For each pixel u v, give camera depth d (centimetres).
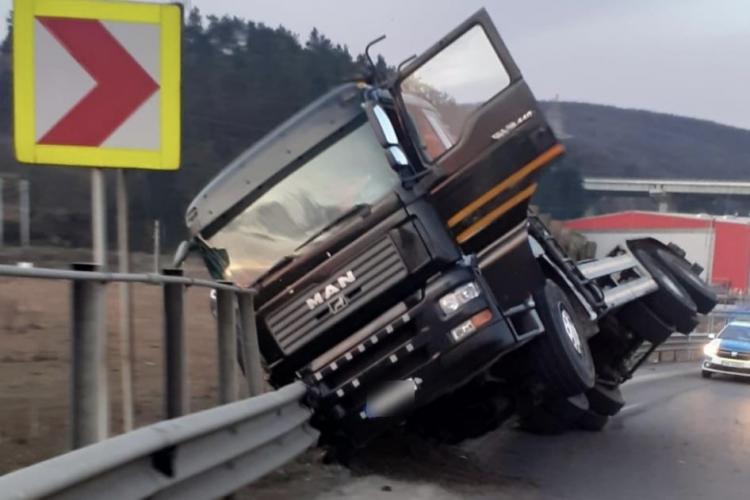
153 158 564
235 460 557
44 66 556
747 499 797
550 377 847
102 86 560
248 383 716
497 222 743
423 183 731
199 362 833
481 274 741
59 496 350
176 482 453
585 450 1039
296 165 759
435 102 750
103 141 561
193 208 777
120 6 559
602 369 1209
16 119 555
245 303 725
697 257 4316
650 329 1273
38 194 2539
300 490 688
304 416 707
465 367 714
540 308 830
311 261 743
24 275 378
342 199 751
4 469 456
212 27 3281
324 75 2952
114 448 392
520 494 761
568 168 4353
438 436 891
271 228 760
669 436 1176
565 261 1055
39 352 483
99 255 571
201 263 826
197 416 496
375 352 732
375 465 796
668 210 8012
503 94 741
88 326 439
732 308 3691
